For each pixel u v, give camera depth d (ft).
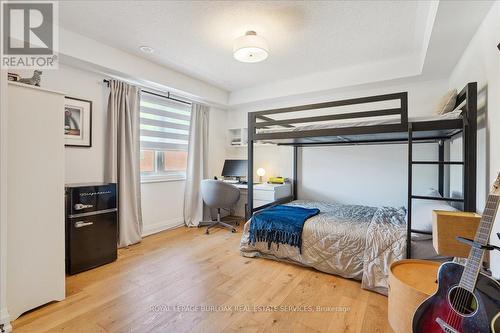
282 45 8.64
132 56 9.44
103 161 9.58
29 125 5.52
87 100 9.01
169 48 8.98
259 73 11.40
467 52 7.29
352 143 10.98
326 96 12.19
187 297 6.22
